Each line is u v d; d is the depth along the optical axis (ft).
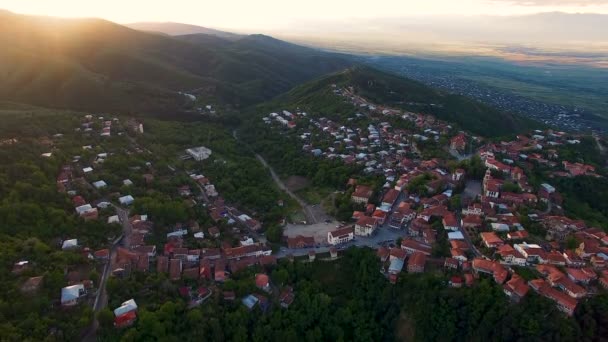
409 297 524.93
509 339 457.68
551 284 492.13
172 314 465.47
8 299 440.86
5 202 560.20
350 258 593.83
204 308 488.85
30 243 515.91
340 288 564.30
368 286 552.41
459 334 483.92
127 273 517.55
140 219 625.41
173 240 605.31
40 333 418.72
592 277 490.49
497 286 490.90
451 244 584.40
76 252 538.88
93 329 447.01
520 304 472.03
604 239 577.02
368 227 638.12
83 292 481.87
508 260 529.45
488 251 555.69
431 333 493.36
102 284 504.43
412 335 502.38
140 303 479.41
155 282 506.48
